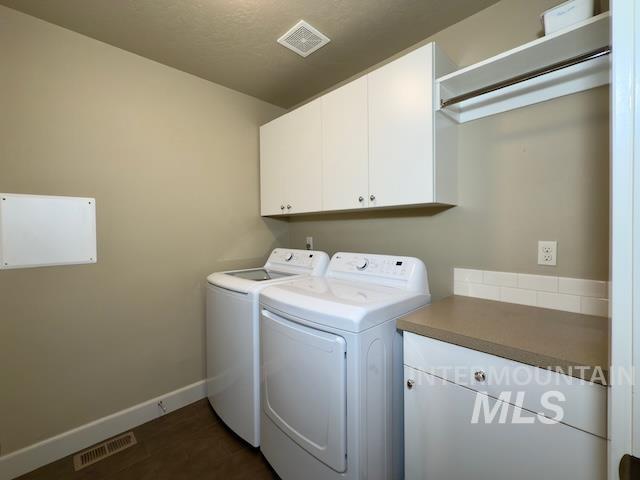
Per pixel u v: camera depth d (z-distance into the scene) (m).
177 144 2.03
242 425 1.63
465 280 1.61
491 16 1.49
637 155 0.53
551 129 1.32
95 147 1.70
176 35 1.67
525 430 0.90
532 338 0.98
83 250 1.67
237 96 2.35
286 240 2.71
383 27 1.63
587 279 1.25
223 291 1.74
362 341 1.10
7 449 1.47
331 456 1.16
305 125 2.03
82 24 1.57
